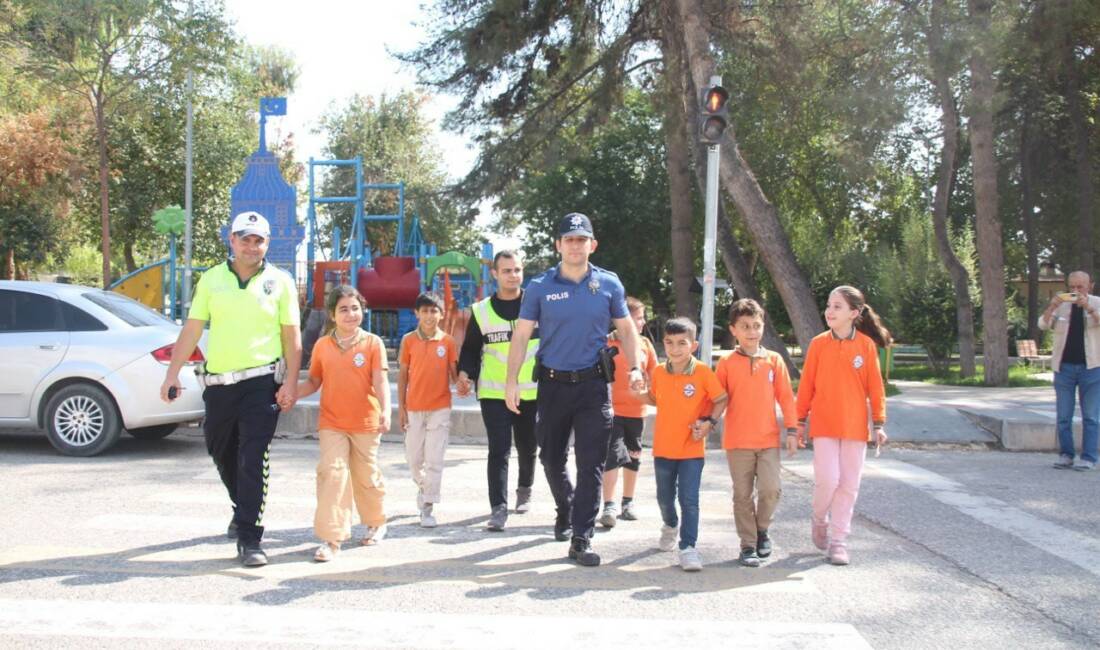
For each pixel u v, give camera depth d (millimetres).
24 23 19984
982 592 5098
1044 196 31594
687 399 5613
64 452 9148
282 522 6547
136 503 7000
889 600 4930
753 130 27656
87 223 29953
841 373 5742
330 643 4145
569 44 20328
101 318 9297
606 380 5656
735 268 18172
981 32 17000
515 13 18969
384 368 5852
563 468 5945
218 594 4820
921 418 11289
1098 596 5055
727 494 7852
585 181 37781
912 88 19828
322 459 5656
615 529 6590
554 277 5668
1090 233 25984
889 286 25328
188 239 18844
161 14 18375
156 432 10422
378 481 5926
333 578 5156
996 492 7973
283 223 17500
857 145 21359
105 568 5258
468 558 5648
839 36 20906
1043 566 5645
